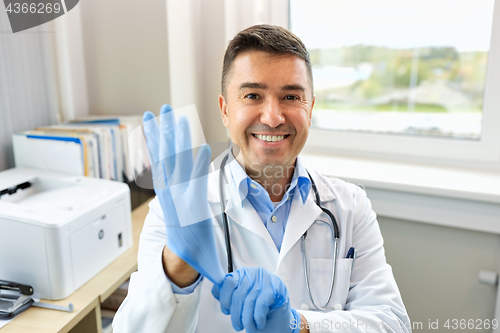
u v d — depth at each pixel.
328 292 0.84
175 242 0.61
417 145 1.68
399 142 1.71
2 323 0.98
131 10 1.67
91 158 1.47
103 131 1.53
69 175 1.41
